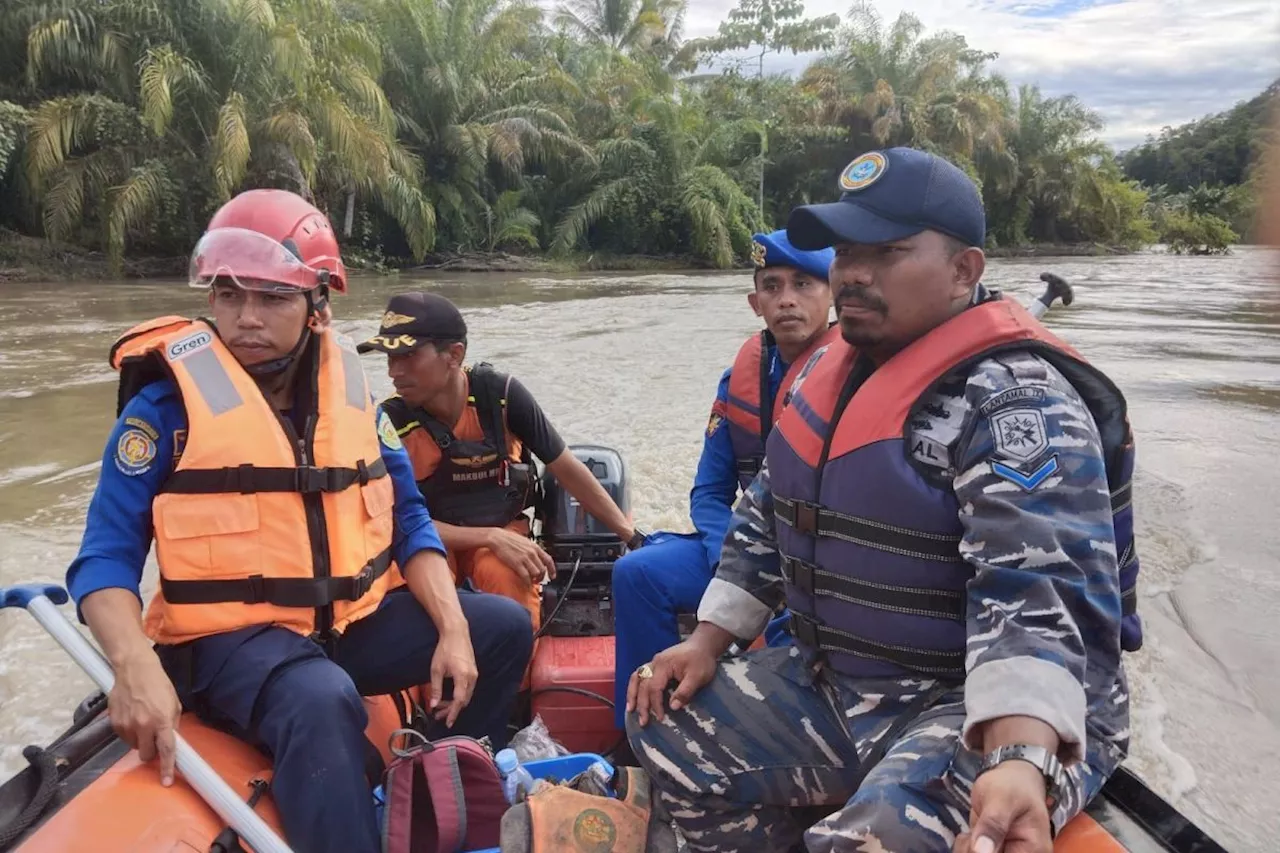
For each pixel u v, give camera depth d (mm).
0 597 1636
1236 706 2996
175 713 1560
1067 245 41375
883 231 1513
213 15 16969
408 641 2002
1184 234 42031
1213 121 43812
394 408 2672
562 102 26828
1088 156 40375
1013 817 1176
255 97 17594
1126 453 1493
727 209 26859
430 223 21125
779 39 36281
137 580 1715
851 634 1605
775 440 1729
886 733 1562
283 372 1872
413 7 22578
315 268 1851
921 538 1503
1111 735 1479
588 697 2447
